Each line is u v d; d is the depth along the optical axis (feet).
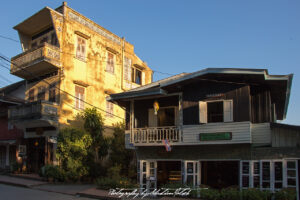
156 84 53.57
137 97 52.95
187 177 47.34
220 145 46.50
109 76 81.35
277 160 41.86
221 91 46.09
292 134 41.96
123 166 65.98
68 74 68.74
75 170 61.72
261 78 43.24
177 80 47.24
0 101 77.05
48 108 63.21
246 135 42.96
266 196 39.19
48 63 65.46
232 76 45.21
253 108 45.14
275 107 64.49
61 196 47.39
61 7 70.38
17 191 50.75
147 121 54.65
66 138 61.93
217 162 52.06
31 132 72.23
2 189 52.85
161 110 54.03
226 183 50.55
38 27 75.20
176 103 52.54
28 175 67.62
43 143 70.54
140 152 53.72
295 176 40.52
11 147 80.53
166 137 49.21
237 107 44.45
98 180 55.36
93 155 66.33
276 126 42.29
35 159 72.13
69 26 70.33
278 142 42.60
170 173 56.39
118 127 71.20
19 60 70.90
